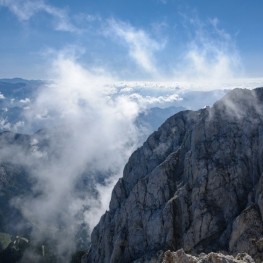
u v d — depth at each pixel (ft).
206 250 349.41
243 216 336.49
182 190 416.87
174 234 398.21
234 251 322.55
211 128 442.09
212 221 375.25
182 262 183.52
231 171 398.62
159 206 440.86
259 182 358.64
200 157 422.00
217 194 392.27
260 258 304.30
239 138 421.18
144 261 392.27
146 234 430.20
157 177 459.32
